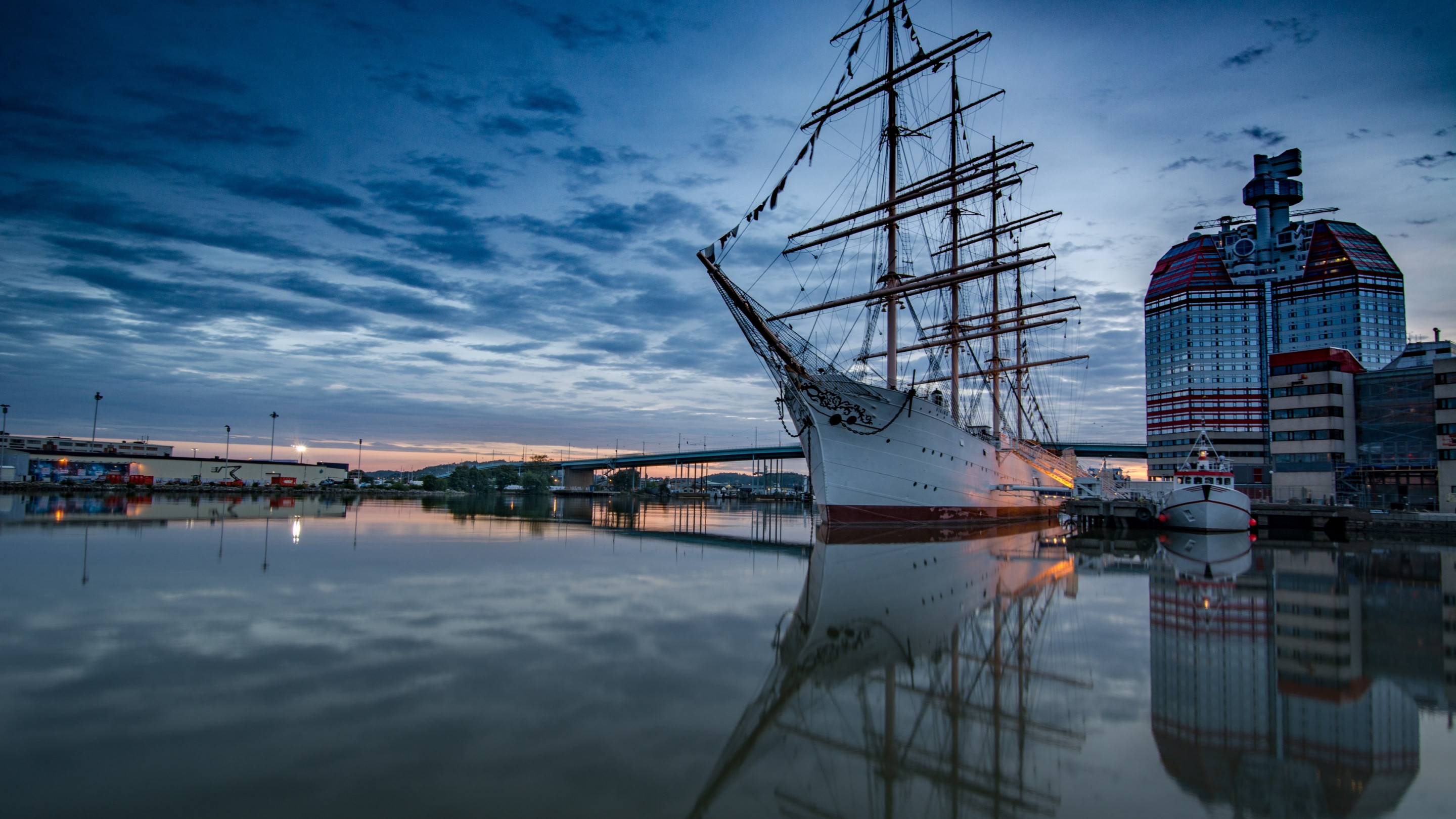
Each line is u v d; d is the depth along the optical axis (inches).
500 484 7386.8
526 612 666.2
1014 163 2005.4
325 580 828.6
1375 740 373.4
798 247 2154.3
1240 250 7352.4
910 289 1867.6
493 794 287.4
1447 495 2628.0
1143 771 332.8
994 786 316.2
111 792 278.4
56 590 720.3
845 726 389.1
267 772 301.4
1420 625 673.6
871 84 1914.4
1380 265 6806.1
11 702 381.4
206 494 3676.2
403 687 425.1
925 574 995.9
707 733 367.2
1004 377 3132.4
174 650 495.8
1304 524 2236.7
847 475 1708.9
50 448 4547.2
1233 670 509.0
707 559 1155.3
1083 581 948.0
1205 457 2121.1
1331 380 3019.2
